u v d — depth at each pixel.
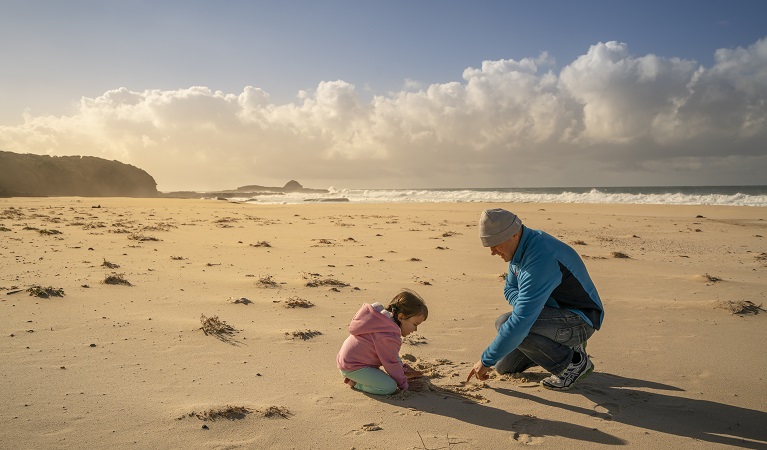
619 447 2.98
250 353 4.60
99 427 3.05
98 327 5.21
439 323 5.82
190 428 3.07
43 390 3.59
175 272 8.52
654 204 36.62
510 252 3.81
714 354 4.78
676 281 8.70
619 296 7.47
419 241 14.43
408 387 3.85
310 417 3.30
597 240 15.55
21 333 4.92
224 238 14.17
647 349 4.94
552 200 48.66
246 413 3.31
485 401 3.65
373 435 3.06
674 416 3.43
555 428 3.22
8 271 7.88
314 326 5.55
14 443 2.81
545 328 3.75
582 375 3.85
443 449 2.91
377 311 3.77
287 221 21.48
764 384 4.02
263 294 7.08
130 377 3.91
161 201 40.12
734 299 7.27
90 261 9.20
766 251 13.42
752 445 3.04
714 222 22.23
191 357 4.43
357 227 18.78
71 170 116.19
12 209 24.70
